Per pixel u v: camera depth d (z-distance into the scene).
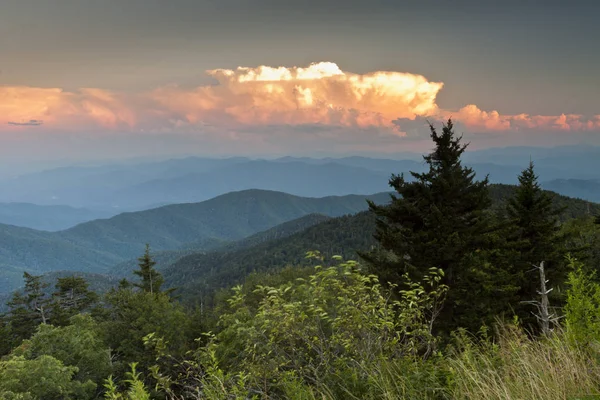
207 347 5.55
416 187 18.88
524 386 4.06
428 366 5.15
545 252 20.88
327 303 6.19
